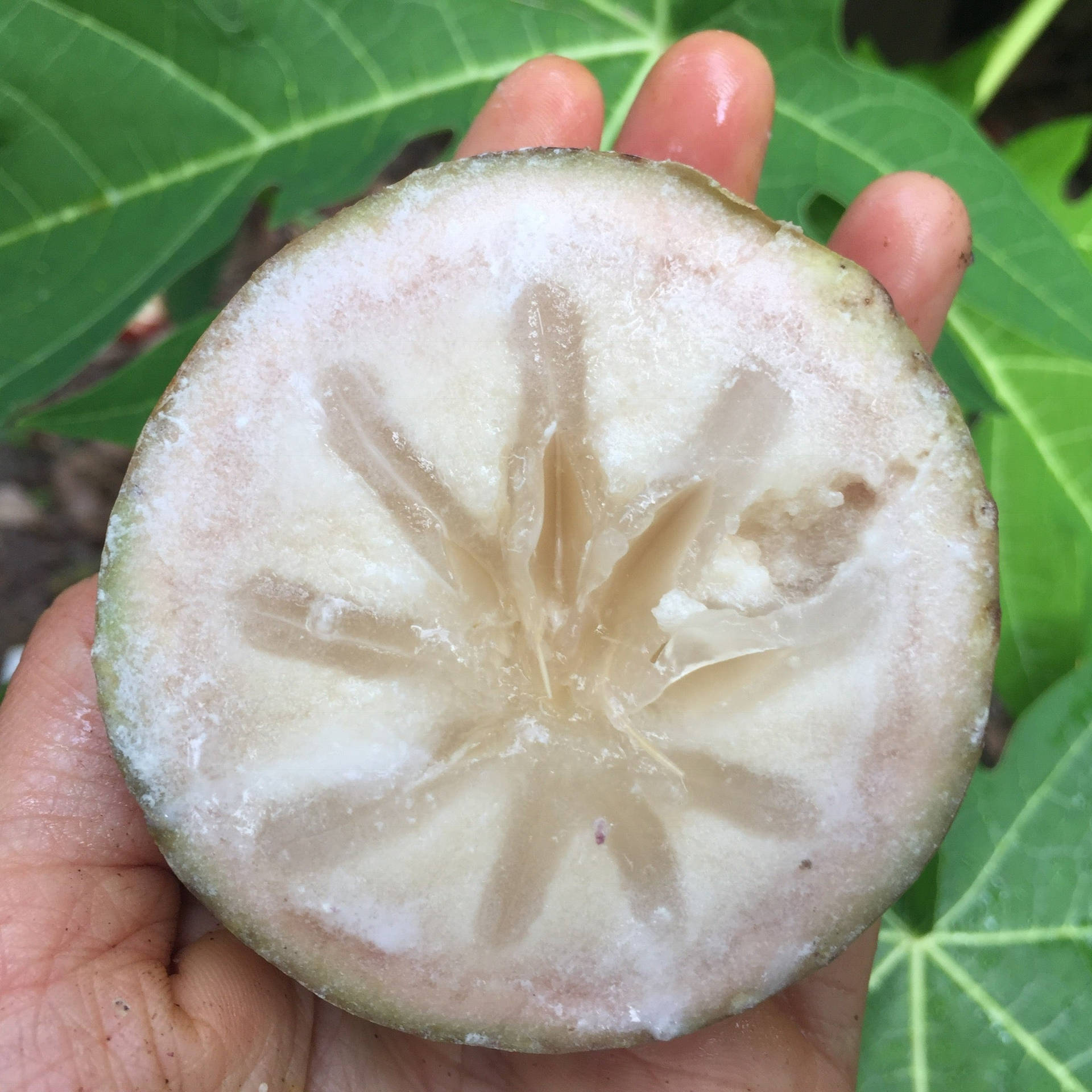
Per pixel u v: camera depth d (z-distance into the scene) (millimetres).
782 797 108
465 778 108
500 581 111
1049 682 156
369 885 107
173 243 139
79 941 108
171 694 106
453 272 108
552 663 110
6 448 234
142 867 115
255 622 107
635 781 108
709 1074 125
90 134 137
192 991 110
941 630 107
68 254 137
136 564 106
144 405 139
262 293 108
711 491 109
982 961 139
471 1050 125
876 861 108
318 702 107
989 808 141
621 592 112
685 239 109
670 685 109
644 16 151
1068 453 159
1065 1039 136
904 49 229
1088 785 140
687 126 139
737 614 108
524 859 108
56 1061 101
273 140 142
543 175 109
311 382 107
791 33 148
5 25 133
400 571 109
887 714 108
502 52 147
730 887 108
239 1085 110
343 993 107
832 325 108
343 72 142
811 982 133
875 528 108
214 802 106
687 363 108
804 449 108
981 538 107
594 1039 108
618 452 109
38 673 119
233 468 107
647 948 108
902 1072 138
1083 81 229
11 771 115
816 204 153
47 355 135
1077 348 140
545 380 109
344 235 108
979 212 144
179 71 138
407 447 109
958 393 144
